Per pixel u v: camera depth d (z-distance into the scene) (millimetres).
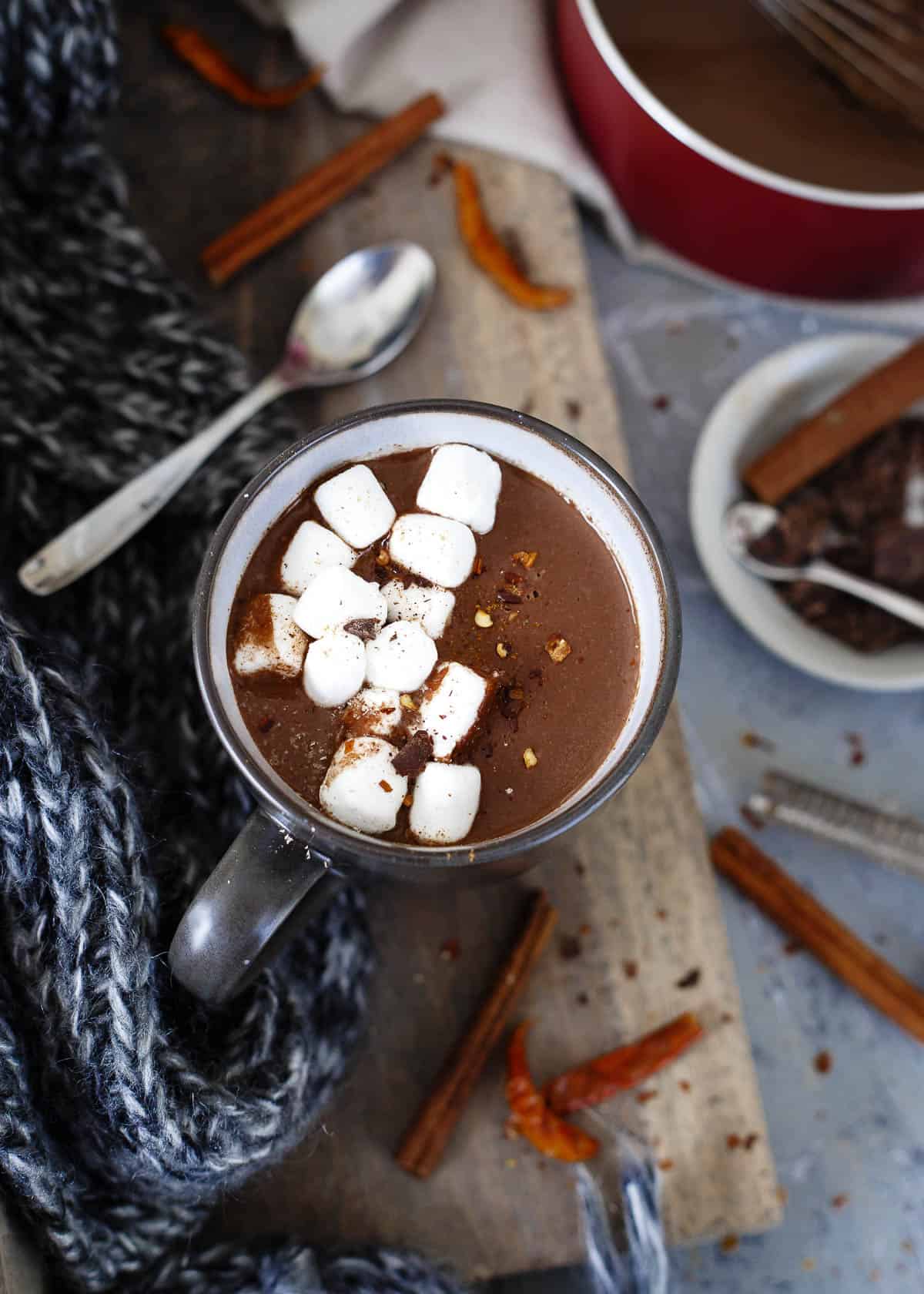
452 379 505
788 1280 505
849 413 510
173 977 413
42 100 480
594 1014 466
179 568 470
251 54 538
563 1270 488
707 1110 461
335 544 390
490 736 386
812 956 525
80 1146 424
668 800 478
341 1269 438
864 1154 514
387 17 530
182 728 457
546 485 398
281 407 487
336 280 504
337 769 378
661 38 545
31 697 418
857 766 539
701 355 563
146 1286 429
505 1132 456
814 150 531
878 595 513
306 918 388
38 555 452
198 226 520
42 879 417
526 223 521
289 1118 427
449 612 391
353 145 518
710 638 544
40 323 477
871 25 548
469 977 466
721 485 520
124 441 471
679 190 515
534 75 531
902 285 529
